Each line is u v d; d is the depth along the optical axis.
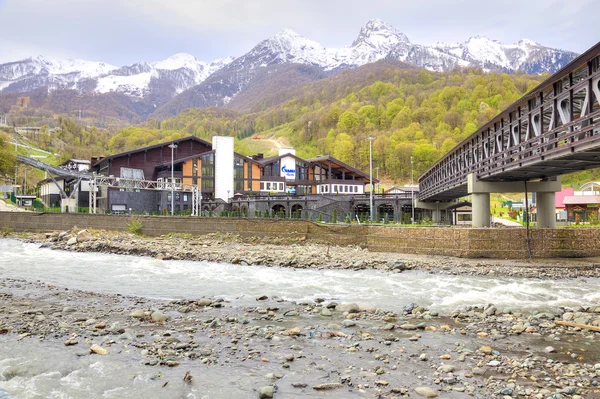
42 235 62.69
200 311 19.27
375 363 12.80
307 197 81.19
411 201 79.62
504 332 15.93
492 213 106.81
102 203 86.38
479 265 33.16
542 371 12.11
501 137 38.25
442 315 18.59
